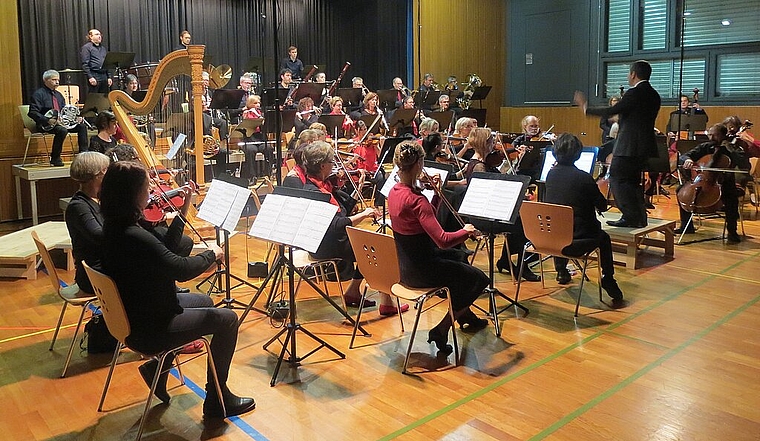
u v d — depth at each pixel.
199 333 2.76
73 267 5.50
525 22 12.39
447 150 5.82
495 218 3.69
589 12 11.57
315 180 4.27
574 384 3.27
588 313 4.32
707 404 3.04
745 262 5.54
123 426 2.90
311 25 12.80
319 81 10.24
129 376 3.44
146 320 2.66
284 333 3.99
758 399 3.08
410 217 3.37
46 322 4.27
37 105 7.39
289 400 3.13
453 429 2.84
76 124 7.51
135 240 2.61
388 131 8.43
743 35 10.01
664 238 6.35
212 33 11.71
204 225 6.00
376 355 3.66
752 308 4.37
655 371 3.41
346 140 7.81
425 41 12.40
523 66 12.55
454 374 3.41
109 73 9.28
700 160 6.32
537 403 3.07
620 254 5.50
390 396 3.16
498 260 5.43
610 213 6.31
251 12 12.14
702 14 10.37
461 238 3.38
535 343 3.82
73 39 10.05
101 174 3.45
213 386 2.93
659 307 4.41
